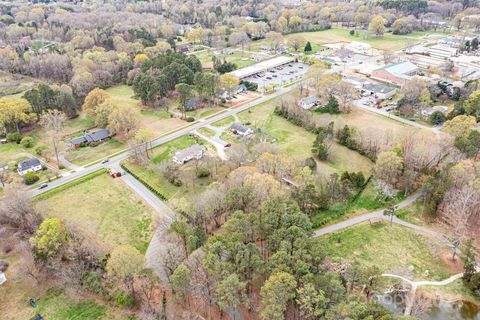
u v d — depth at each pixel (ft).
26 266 318.45
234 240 279.08
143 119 594.24
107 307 287.89
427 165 426.92
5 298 296.30
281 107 601.62
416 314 283.38
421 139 440.04
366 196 410.31
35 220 357.41
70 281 297.74
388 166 405.59
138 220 378.32
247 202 339.57
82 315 281.95
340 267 318.65
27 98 571.28
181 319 274.57
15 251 338.95
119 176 447.01
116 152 503.20
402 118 581.12
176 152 486.79
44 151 497.05
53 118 533.96
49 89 592.60
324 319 228.84
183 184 428.56
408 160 426.92
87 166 469.57
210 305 280.10
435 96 647.97
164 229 342.23
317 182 399.65
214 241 285.02
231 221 300.61
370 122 569.23
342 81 621.31
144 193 417.49
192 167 459.32
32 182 434.71
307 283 243.40
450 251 339.36
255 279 297.33
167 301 290.35
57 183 433.89
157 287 301.63
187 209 359.87
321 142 480.23
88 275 302.04
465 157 429.38
